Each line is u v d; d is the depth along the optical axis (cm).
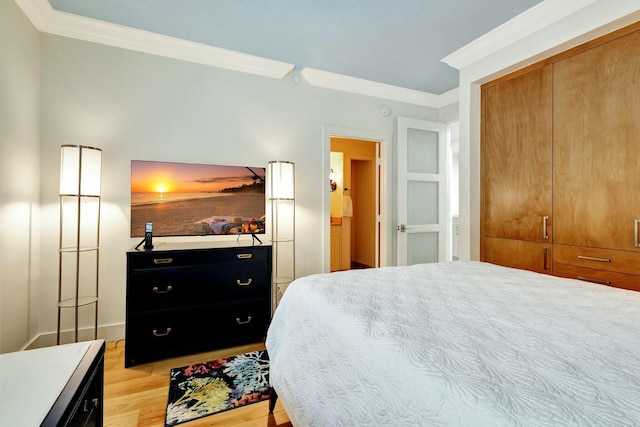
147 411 175
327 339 113
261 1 217
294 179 325
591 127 213
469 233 287
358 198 632
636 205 193
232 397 188
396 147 386
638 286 192
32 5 217
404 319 103
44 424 66
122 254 262
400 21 240
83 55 251
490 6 221
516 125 261
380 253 392
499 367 72
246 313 259
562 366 71
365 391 87
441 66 319
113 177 260
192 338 241
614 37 201
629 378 66
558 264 233
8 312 201
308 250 335
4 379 83
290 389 123
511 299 124
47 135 241
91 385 95
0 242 192
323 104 343
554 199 236
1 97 190
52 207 243
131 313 224
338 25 247
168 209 275
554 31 222
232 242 285
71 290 249
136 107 267
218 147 295
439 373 71
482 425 57
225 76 298
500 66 261
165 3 221
